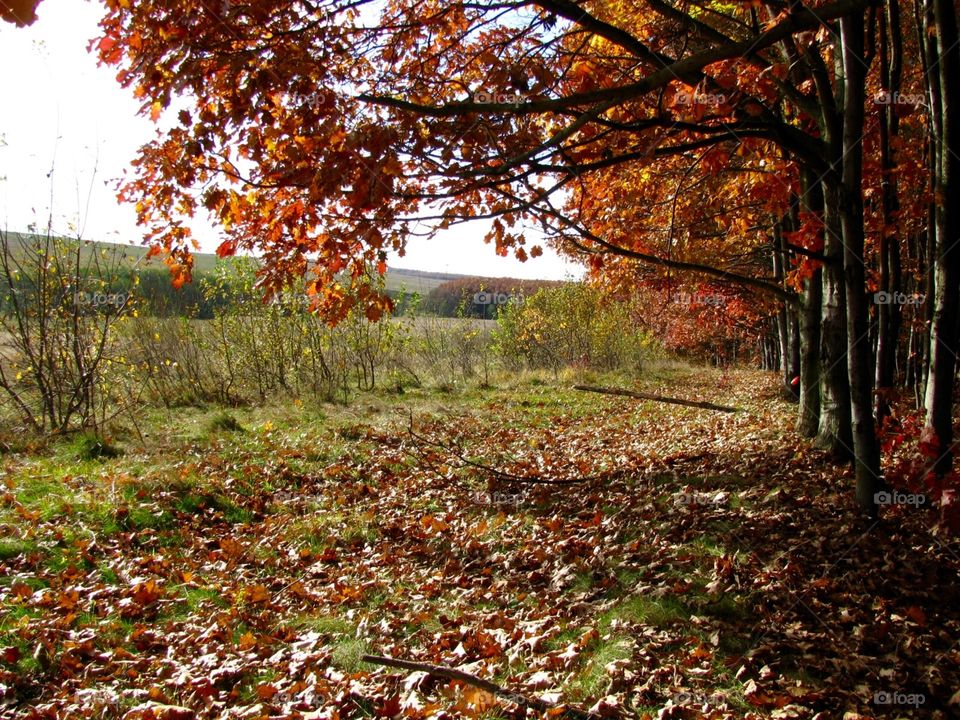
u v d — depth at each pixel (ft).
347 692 12.03
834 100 19.84
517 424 40.96
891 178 22.06
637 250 30.12
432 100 18.53
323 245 17.57
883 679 12.17
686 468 26.22
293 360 51.44
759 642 13.46
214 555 18.75
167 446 30.40
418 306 63.46
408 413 43.32
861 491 18.43
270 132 15.02
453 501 24.50
